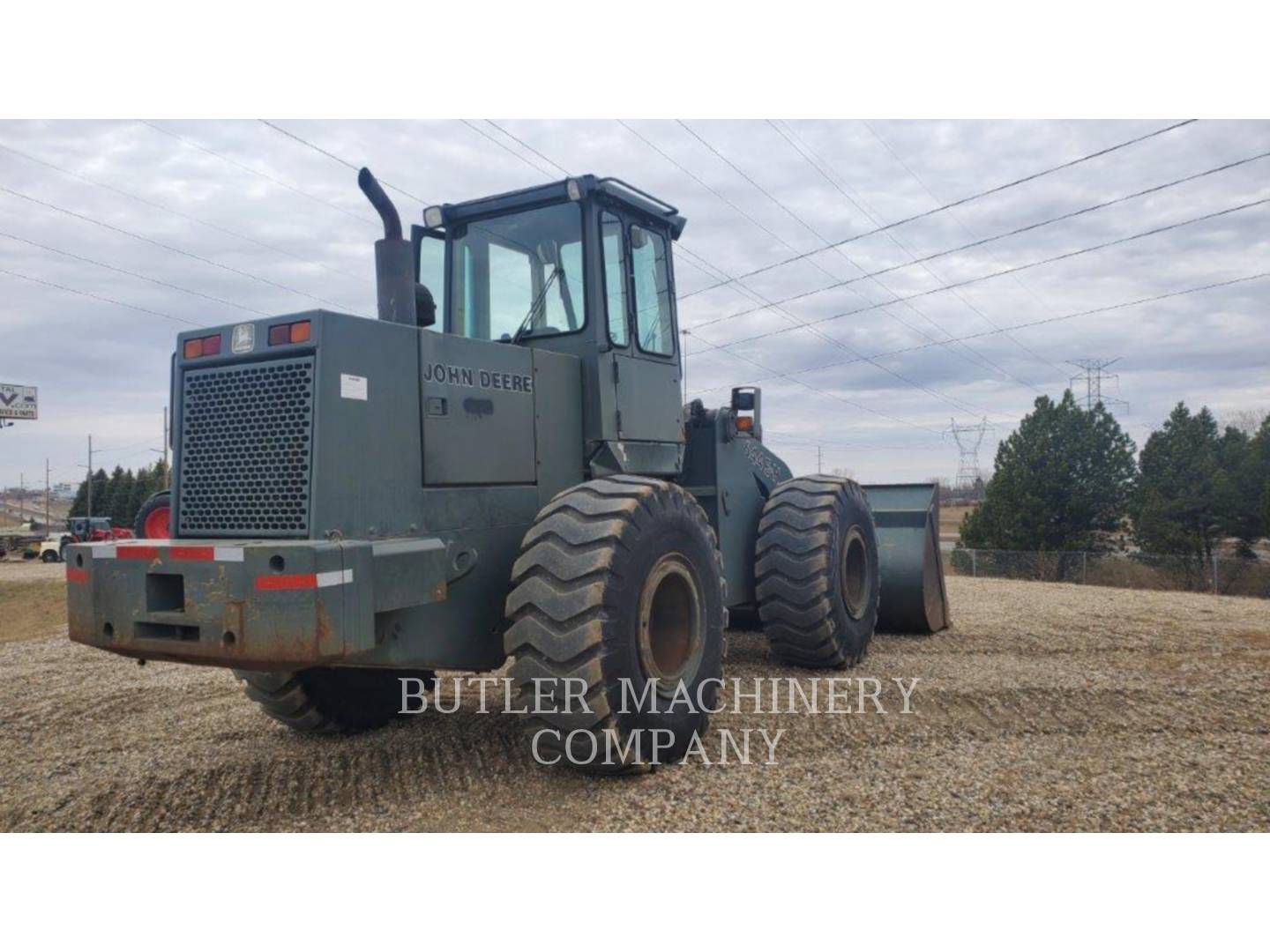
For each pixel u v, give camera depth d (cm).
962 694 584
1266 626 902
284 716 480
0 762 468
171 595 351
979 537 2694
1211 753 459
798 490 645
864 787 409
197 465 394
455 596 421
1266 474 2336
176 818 388
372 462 383
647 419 545
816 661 641
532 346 519
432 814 386
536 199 523
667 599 452
